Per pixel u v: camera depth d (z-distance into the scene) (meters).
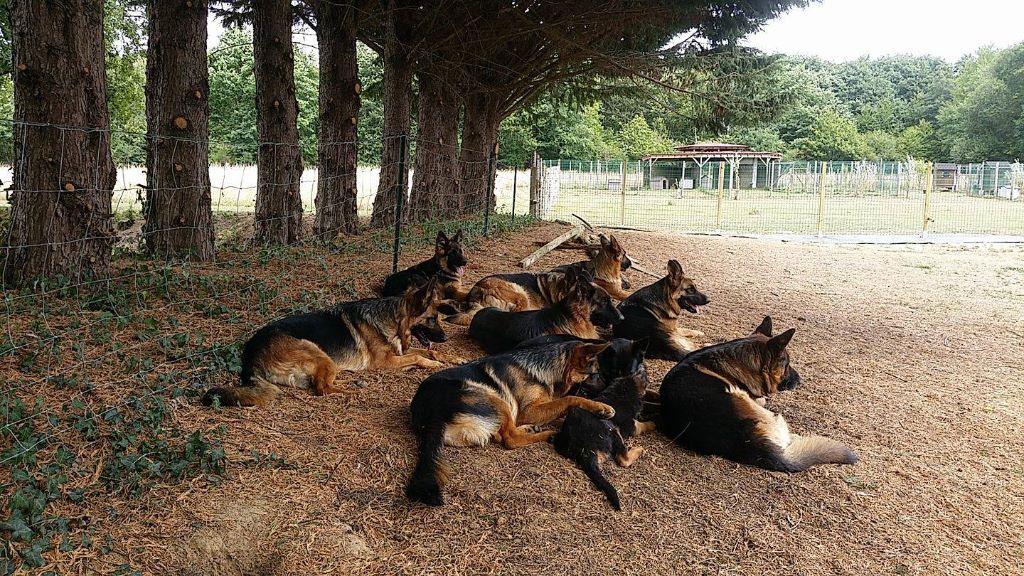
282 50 9.82
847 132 59.25
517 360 4.78
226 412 4.48
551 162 37.31
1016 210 29.28
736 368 5.02
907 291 11.26
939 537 3.89
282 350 5.01
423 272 8.06
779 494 4.22
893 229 22.97
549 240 13.78
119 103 20.23
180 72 8.01
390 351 5.71
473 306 7.42
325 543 3.37
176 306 6.21
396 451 4.23
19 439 3.66
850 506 4.14
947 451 4.96
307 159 38.28
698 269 12.65
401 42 14.23
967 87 64.06
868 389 6.16
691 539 3.74
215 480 3.66
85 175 6.20
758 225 24.30
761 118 18.47
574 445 4.35
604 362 4.96
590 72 19.31
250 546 3.33
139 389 4.50
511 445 4.45
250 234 13.23
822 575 3.52
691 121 19.89
